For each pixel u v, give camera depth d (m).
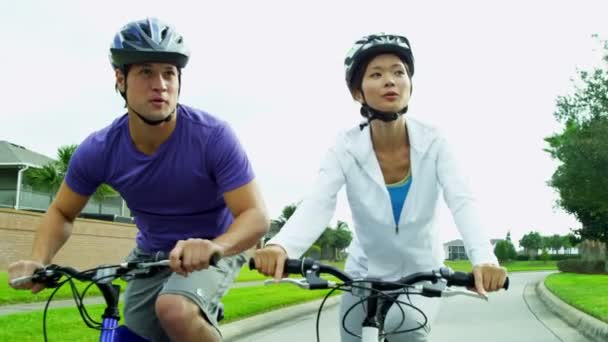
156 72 2.97
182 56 3.00
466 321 11.28
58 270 2.74
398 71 3.22
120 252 28.92
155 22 2.97
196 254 2.38
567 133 30.75
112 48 2.95
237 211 3.09
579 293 15.88
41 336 6.81
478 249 2.99
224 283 3.06
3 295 11.27
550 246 125.88
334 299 16.92
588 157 28.73
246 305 11.81
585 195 29.89
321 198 3.35
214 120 3.20
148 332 3.46
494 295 18.50
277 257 2.69
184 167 3.15
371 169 3.43
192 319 2.79
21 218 23.00
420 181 3.43
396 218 3.51
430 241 3.61
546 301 15.94
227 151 3.12
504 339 9.02
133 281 3.40
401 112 3.25
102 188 29.95
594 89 29.72
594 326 9.46
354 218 3.65
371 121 3.37
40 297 11.47
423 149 3.38
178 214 3.31
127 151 3.20
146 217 3.37
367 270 3.82
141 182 3.21
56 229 3.32
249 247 2.98
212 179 3.20
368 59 3.22
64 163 30.97
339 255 81.44
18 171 34.12
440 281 2.64
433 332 9.77
